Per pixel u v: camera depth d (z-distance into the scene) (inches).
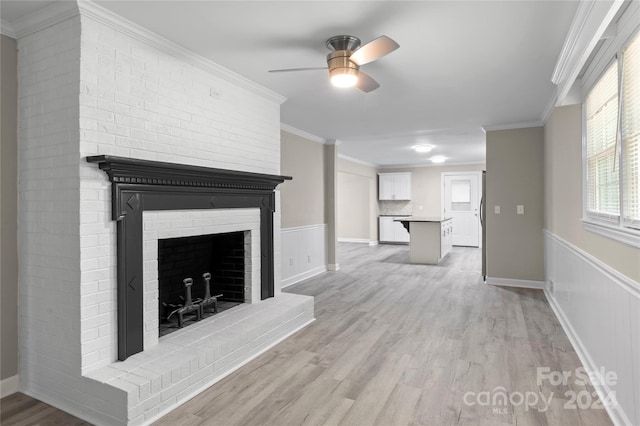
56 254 89.3
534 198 206.7
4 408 88.8
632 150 84.3
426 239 298.0
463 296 192.7
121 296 91.8
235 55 114.3
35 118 92.7
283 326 132.0
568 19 91.3
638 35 79.4
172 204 105.7
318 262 258.7
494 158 215.5
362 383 100.2
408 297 191.9
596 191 116.7
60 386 89.0
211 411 87.1
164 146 106.3
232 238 144.1
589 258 108.6
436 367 109.6
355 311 166.9
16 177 95.6
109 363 90.5
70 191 87.0
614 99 99.6
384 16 90.8
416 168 433.4
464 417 84.4
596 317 100.6
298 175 233.9
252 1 84.4
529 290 203.6
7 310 94.3
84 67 86.7
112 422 80.5
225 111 128.1
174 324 120.3
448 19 92.0
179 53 108.9
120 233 91.7
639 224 79.7
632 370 74.6
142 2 84.8
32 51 93.4
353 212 453.1
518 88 145.7
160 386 85.4
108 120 91.9
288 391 96.1
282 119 199.3
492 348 123.6
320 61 119.2
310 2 84.9
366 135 246.2
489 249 218.8
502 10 87.6
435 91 149.2
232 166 131.1
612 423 82.4
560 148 158.4
